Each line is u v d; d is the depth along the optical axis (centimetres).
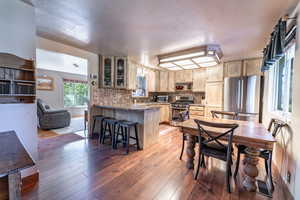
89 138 375
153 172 218
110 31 244
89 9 182
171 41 281
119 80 411
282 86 244
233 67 420
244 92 385
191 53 321
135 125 308
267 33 237
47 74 657
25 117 184
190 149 230
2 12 163
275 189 185
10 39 169
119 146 326
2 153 103
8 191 82
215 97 453
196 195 171
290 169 180
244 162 219
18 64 174
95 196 165
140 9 179
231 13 183
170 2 163
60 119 475
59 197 162
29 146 187
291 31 184
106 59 398
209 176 211
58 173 210
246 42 277
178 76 566
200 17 194
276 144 241
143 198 164
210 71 464
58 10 186
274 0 157
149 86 573
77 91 784
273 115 279
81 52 351
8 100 171
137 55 390
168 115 568
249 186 181
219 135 188
